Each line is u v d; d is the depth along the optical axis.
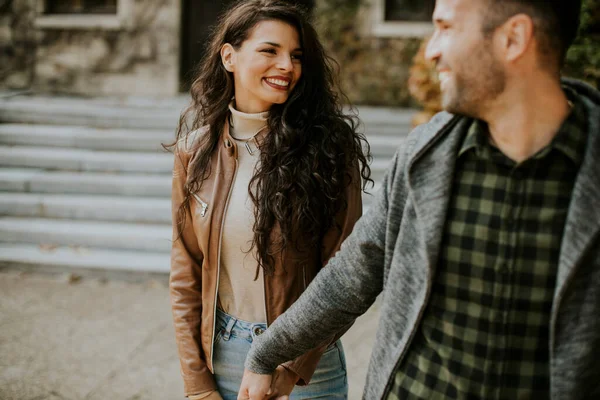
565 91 1.30
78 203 5.73
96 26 8.49
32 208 5.76
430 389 1.33
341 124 1.93
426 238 1.28
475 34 1.21
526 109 1.22
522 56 1.19
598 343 1.17
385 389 1.40
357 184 1.93
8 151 6.44
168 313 4.45
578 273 1.17
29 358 3.75
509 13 1.18
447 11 1.24
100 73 8.61
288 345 1.60
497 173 1.25
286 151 1.84
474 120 1.29
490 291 1.25
